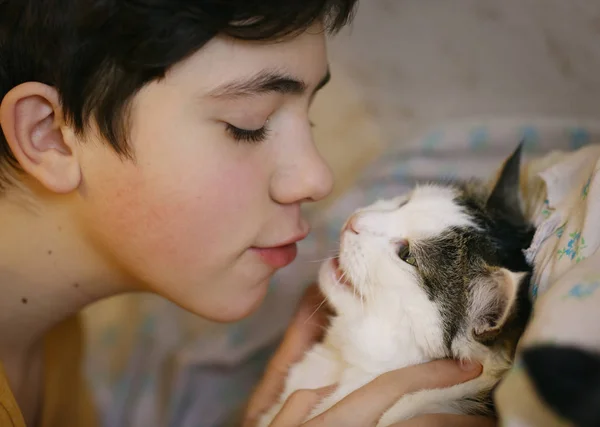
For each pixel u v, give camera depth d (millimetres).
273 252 1268
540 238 1292
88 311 2172
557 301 858
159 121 1034
